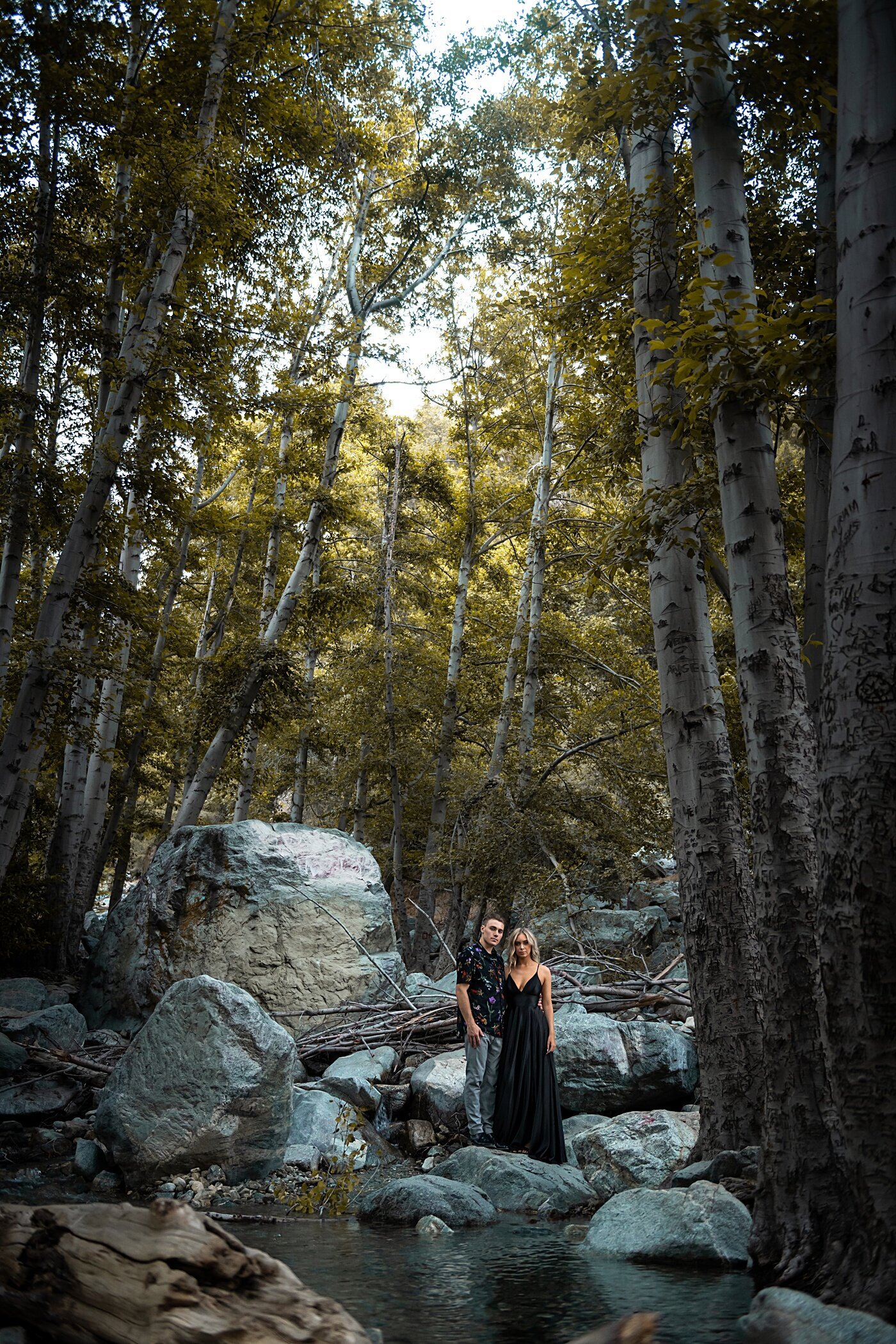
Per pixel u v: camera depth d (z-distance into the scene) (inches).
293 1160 260.7
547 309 343.6
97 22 424.2
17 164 407.5
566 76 403.5
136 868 1236.5
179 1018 256.8
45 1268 107.3
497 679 773.3
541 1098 259.6
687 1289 148.0
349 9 587.8
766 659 182.7
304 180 594.6
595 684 697.0
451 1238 190.9
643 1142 238.2
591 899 629.3
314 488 733.9
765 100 209.8
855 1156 125.4
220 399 460.1
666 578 247.9
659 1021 314.5
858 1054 125.3
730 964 222.8
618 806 595.8
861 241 138.7
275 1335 94.0
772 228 275.0
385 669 725.9
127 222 440.5
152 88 462.0
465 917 650.8
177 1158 241.0
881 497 132.6
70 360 597.9
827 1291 130.7
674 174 285.9
